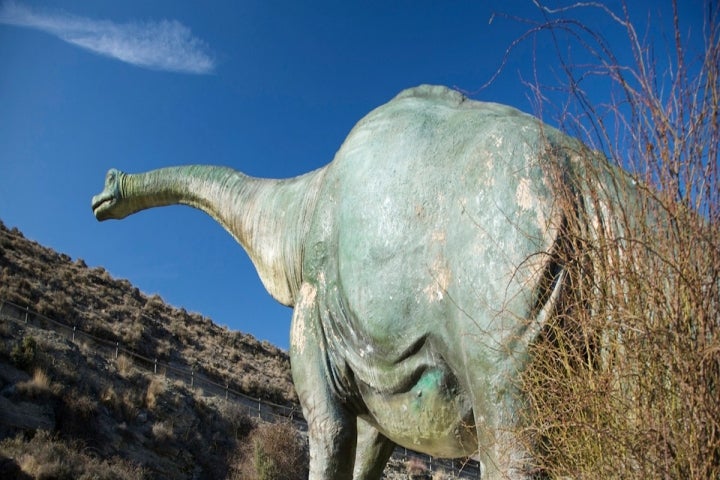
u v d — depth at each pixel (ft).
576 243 11.48
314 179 18.84
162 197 23.02
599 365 10.78
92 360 90.79
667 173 10.50
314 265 16.44
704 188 10.23
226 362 121.80
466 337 12.59
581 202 12.05
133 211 23.94
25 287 104.58
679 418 9.66
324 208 16.31
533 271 11.88
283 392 115.55
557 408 10.88
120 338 106.11
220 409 96.12
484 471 12.22
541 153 12.42
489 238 12.53
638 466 9.83
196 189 21.77
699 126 10.38
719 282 9.88
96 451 74.08
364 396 15.57
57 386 77.97
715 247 9.80
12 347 82.53
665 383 9.83
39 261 124.26
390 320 13.99
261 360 133.28
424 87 16.30
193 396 96.22
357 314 14.62
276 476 81.87
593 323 10.74
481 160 13.21
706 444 9.36
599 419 10.31
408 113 15.24
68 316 103.14
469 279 12.66
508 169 12.76
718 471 9.32
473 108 15.10
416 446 15.11
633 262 10.39
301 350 16.57
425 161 14.16
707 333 9.72
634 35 10.91
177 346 118.73
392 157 14.69
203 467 83.25
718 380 9.57
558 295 11.66
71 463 67.97
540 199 12.26
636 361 10.11
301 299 16.80
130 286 136.87
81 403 77.87
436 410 13.84
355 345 15.25
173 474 78.43
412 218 13.89
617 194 11.19
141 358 103.19
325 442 16.02
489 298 12.31
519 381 11.82
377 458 17.71
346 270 14.88
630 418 10.07
